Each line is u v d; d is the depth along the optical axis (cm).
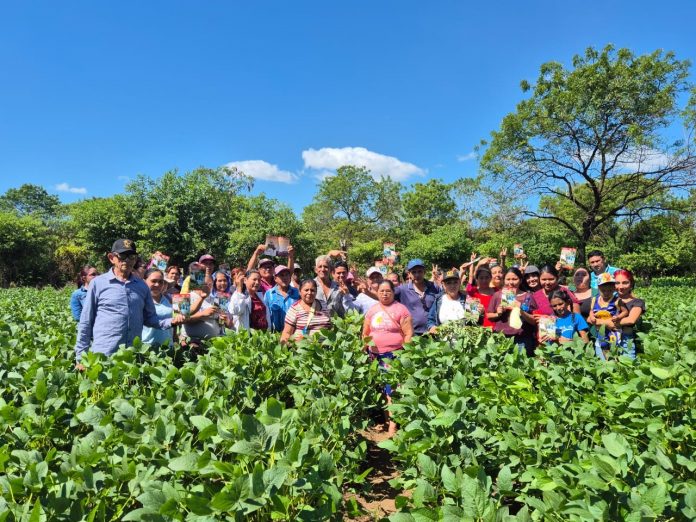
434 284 738
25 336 532
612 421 315
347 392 397
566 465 227
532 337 579
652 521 183
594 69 2436
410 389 354
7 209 7256
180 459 222
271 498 201
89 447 254
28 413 296
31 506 216
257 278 653
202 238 2683
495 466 298
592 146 2612
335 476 263
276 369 445
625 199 2739
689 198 2877
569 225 2822
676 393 287
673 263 3109
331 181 6362
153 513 200
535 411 322
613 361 405
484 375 381
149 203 2681
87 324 491
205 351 559
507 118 2575
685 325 574
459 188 4766
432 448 290
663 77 2378
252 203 3231
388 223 6278
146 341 549
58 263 3359
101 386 360
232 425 253
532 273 636
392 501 378
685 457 252
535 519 214
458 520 200
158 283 579
